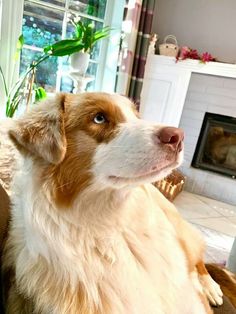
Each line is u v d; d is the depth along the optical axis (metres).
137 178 0.66
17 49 1.99
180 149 0.67
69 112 0.74
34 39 2.29
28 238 0.68
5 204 0.84
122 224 0.75
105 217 0.72
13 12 1.99
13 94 2.08
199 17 3.22
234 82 3.09
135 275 0.72
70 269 0.65
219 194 3.31
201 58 2.99
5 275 0.74
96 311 0.65
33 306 0.64
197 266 1.02
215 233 2.41
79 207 0.69
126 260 0.73
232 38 3.18
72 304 0.63
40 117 0.72
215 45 3.25
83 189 0.69
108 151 0.69
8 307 0.70
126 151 0.67
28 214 0.68
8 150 0.90
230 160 3.38
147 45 2.84
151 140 0.65
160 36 3.38
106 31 2.28
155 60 3.11
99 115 0.73
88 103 0.74
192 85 3.25
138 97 2.97
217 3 3.13
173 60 3.05
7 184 0.91
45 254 0.66
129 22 2.58
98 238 0.70
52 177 0.68
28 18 2.19
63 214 0.68
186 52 2.99
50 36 2.38
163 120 3.26
